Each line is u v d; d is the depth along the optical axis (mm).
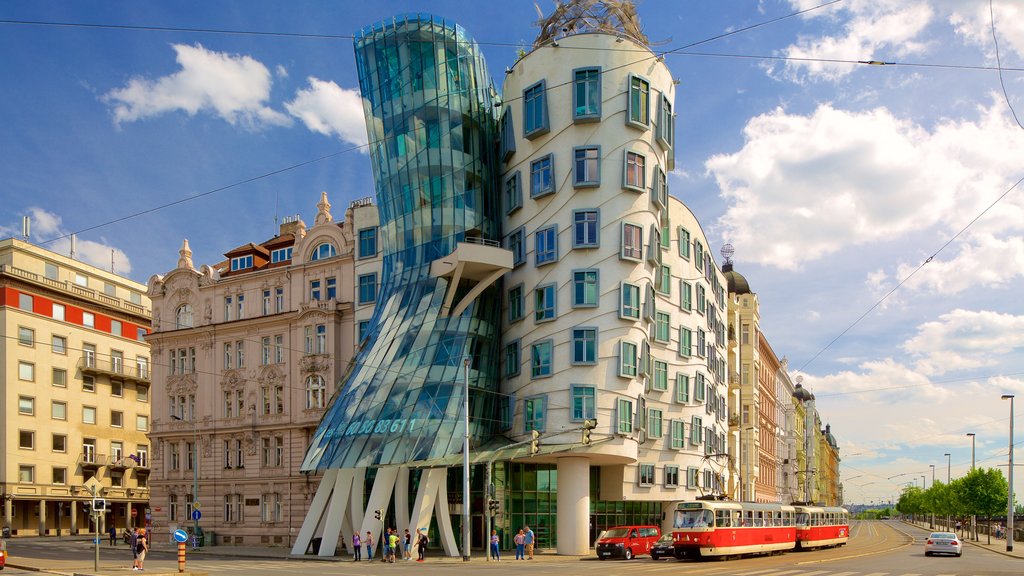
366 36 59594
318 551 49375
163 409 71000
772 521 49625
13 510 77062
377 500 47094
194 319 70812
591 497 55156
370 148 59594
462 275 52250
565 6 54250
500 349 53438
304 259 65812
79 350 85125
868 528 150500
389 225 57594
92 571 33844
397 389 49469
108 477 86812
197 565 39781
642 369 50688
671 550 44344
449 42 57281
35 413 79562
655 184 52219
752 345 93312
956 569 36406
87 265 89500
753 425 90750
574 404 48500
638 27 54438
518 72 54062
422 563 41500
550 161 51250
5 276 78312
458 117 56156
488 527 43281
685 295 64125
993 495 97875
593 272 49688
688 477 60781
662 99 53312
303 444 62469
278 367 64812
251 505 64375
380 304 56000
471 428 48938
